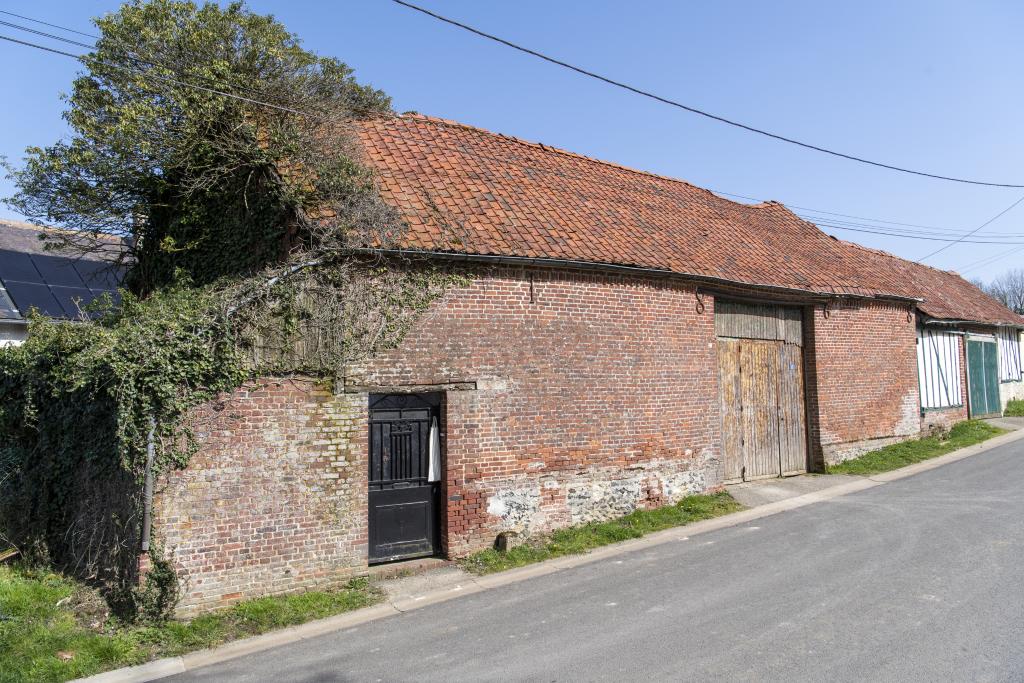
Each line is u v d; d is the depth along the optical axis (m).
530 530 9.77
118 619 7.16
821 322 14.81
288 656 6.29
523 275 9.98
